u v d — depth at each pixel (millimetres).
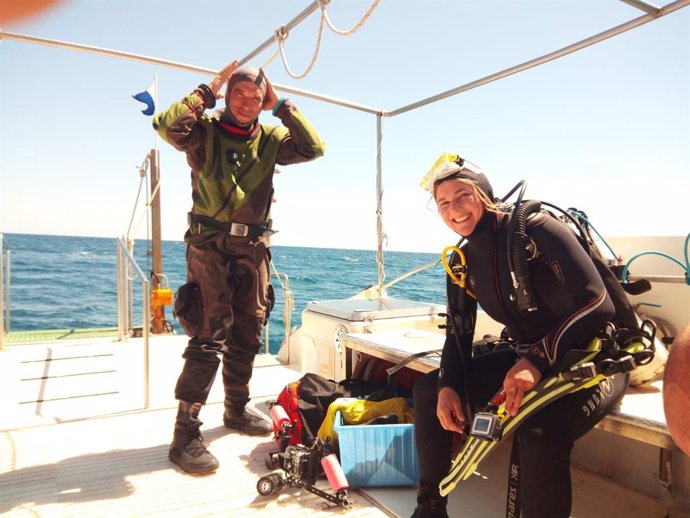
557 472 1656
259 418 3146
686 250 2320
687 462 2301
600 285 1742
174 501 2264
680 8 2340
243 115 2701
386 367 3262
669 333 2643
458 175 1935
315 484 2422
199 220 2789
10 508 2191
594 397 1790
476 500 2359
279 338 12008
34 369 4621
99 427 3205
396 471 2402
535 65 3059
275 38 3094
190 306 2732
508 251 1805
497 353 2193
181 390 2680
